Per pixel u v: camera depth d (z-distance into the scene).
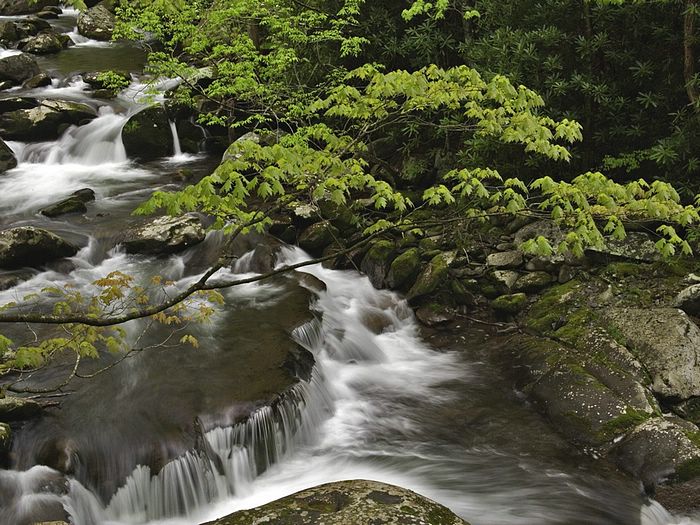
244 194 3.81
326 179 4.47
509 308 8.55
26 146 12.45
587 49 8.87
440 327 8.72
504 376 7.66
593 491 5.89
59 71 15.34
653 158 8.35
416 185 10.98
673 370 6.84
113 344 5.00
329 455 6.40
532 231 9.20
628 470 6.06
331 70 11.88
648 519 5.59
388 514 4.38
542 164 9.84
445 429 6.81
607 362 7.17
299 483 5.99
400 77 5.09
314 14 10.87
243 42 10.77
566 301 8.26
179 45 15.99
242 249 9.34
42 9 20.97
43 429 5.72
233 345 7.16
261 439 6.09
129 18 11.56
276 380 6.54
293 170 4.05
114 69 15.67
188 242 9.33
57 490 5.20
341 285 9.20
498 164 10.05
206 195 3.74
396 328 8.77
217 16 10.51
